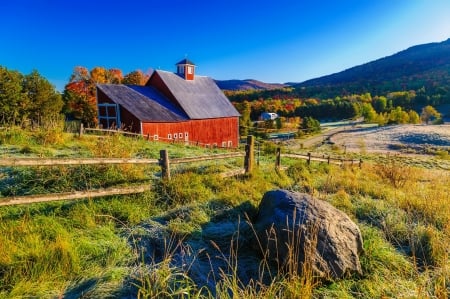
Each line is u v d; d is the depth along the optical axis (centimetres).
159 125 2909
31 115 4947
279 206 520
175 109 3231
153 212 663
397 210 734
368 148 5516
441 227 657
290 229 459
